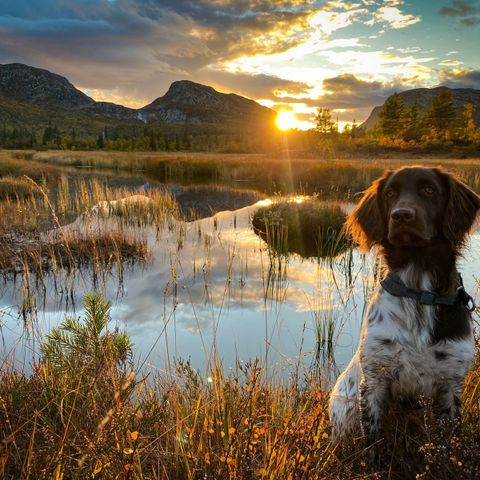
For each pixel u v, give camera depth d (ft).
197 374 11.64
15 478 7.37
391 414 9.41
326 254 33.91
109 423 7.91
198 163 127.44
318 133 199.41
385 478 8.59
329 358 17.44
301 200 59.57
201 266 29.68
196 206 60.54
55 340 12.27
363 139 195.62
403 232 8.81
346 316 21.53
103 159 164.14
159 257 31.94
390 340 9.02
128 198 53.26
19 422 8.80
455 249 9.37
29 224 39.22
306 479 6.86
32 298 23.76
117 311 21.93
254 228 43.32
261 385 12.05
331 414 10.30
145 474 7.79
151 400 10.07
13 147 375.45
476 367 11.18
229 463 6.88
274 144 292.20
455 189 9.61
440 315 8.86
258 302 23.08
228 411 8.46
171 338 18.67
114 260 30.60
